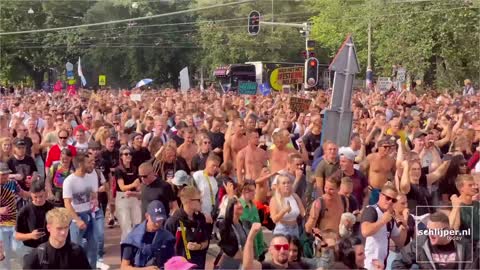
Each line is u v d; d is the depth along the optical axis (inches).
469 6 1939.0
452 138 693.3
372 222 381.1
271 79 1489.9
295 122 812.0
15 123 709.3
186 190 394.3
